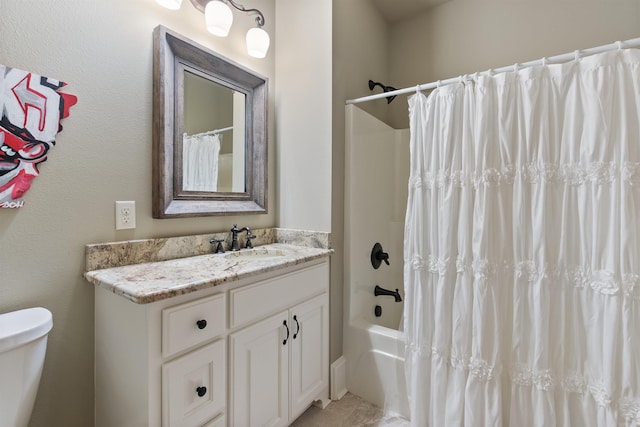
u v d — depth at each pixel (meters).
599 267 1.09
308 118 1.79
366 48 2.12
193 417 0.99
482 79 1.30
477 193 1.29
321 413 1.59
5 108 0.93
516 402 1.22
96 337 1.12
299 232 1.81
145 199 1.29
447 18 2.28
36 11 0.99
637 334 1.03
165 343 0.92
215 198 1.56
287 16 1.88
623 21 1.75
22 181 0.97
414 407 1.43
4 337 0.78
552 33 1.94
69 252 1.07
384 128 2.21
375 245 2.08
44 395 1.04
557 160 1.17
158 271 1.12
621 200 1.05
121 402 1.00
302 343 1.47
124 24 1.21
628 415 1.03
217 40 1.58
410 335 1.48
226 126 1.63
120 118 1.20
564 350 1.16
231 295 1.11
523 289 1.22
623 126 1.05
